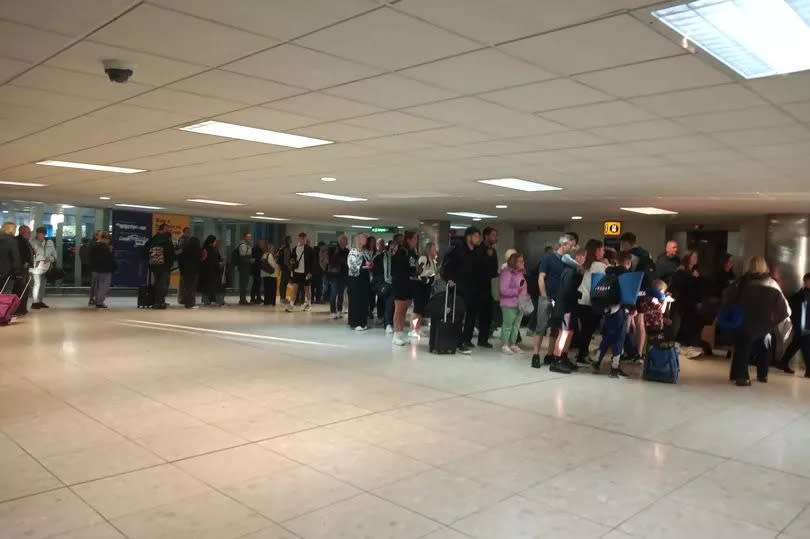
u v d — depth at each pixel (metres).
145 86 5.00
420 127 6.22
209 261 16.14
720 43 3.62
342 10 3.33
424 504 3.76
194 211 20.42
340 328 12.12
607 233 15.30
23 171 10.64
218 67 4.45
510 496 3.93
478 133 6.39
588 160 7.69
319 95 5.14
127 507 3.56
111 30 3.74
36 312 13.22
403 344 10.18
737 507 3.88
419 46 3.88
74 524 3.32
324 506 3.67
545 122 5.82
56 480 3.92
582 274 8.59
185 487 3.89
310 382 7.03
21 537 3.15
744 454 4.98
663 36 3.54
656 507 3.84
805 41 3.50
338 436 5.05
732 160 7.25
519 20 3.40
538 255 21.41
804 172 7.85
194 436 4.92
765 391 7.68
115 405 5.77
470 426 5.49
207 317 13.41
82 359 7.97
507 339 9.81
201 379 7.00
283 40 3.84
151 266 14.72
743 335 7.97
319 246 17.39
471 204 14.45
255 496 3.79
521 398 6.66
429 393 6.71
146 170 10.08
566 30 3.52
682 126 5.70
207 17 3.49
